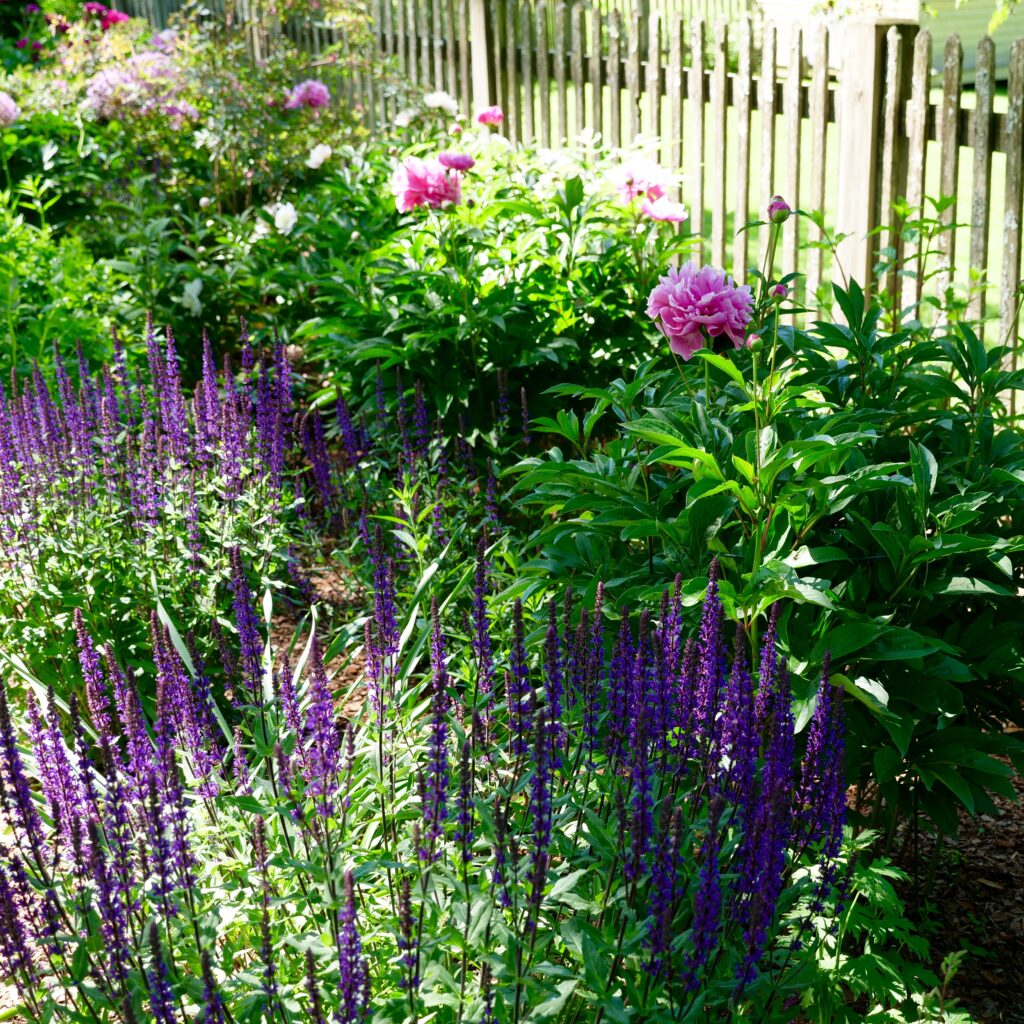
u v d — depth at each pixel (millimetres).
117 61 8984
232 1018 2109
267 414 4449
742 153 6434
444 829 2275
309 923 2396
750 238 8547
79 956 2172
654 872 2014
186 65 8414
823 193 6098
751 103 6383
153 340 4312
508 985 2105
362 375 5621
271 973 2008
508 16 8125
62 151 8234
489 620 3387
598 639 2545
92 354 5793
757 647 2842
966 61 12781
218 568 3844
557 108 7812
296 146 8289
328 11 9367
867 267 5938
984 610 3225
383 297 5625
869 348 3637
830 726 2432
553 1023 2203
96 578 3818
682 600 2643
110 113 8281
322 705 2264
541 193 6453
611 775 2369
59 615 3699
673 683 2410
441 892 2275
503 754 2555
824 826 2381
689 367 3949
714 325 3234
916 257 4918
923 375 3486
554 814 2354
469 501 4820
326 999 2094
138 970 2131
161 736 2238
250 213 8219
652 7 12297
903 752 2736
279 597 4148
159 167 8281
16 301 5668
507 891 2062
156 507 3867
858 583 3039
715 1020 2211
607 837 2188
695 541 3031
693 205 9422
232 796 2547
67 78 9117
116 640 3789
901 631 2807
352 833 2428
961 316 5672
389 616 2848
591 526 3219
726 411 3541
